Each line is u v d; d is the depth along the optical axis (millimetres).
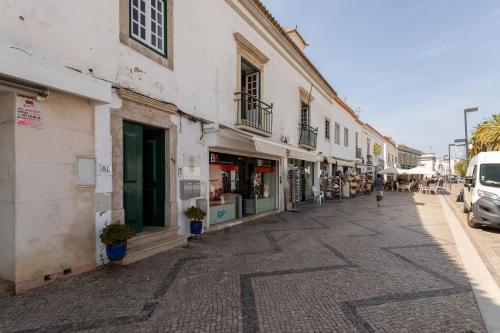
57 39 4145
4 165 3699
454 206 14812
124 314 3211
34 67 3527
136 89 5488
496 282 4250
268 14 10148
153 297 3648
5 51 3264
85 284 4020
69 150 4277
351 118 24031
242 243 6480
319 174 17156
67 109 4246
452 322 3092
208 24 7742
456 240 6902
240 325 3002
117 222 4777
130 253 5023
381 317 3191
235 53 8961
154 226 6492
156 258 5277
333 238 7043
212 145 7551
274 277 4391
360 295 3764
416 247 6223
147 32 5871
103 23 4852
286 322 3072
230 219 8914
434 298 3684
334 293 3818
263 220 9758
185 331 2887
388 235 7422
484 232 8086
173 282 4148
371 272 4637
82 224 4469
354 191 20047
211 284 4094
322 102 17500
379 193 14117
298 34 15664
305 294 3779
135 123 5695
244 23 9414
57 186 4113
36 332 2848
